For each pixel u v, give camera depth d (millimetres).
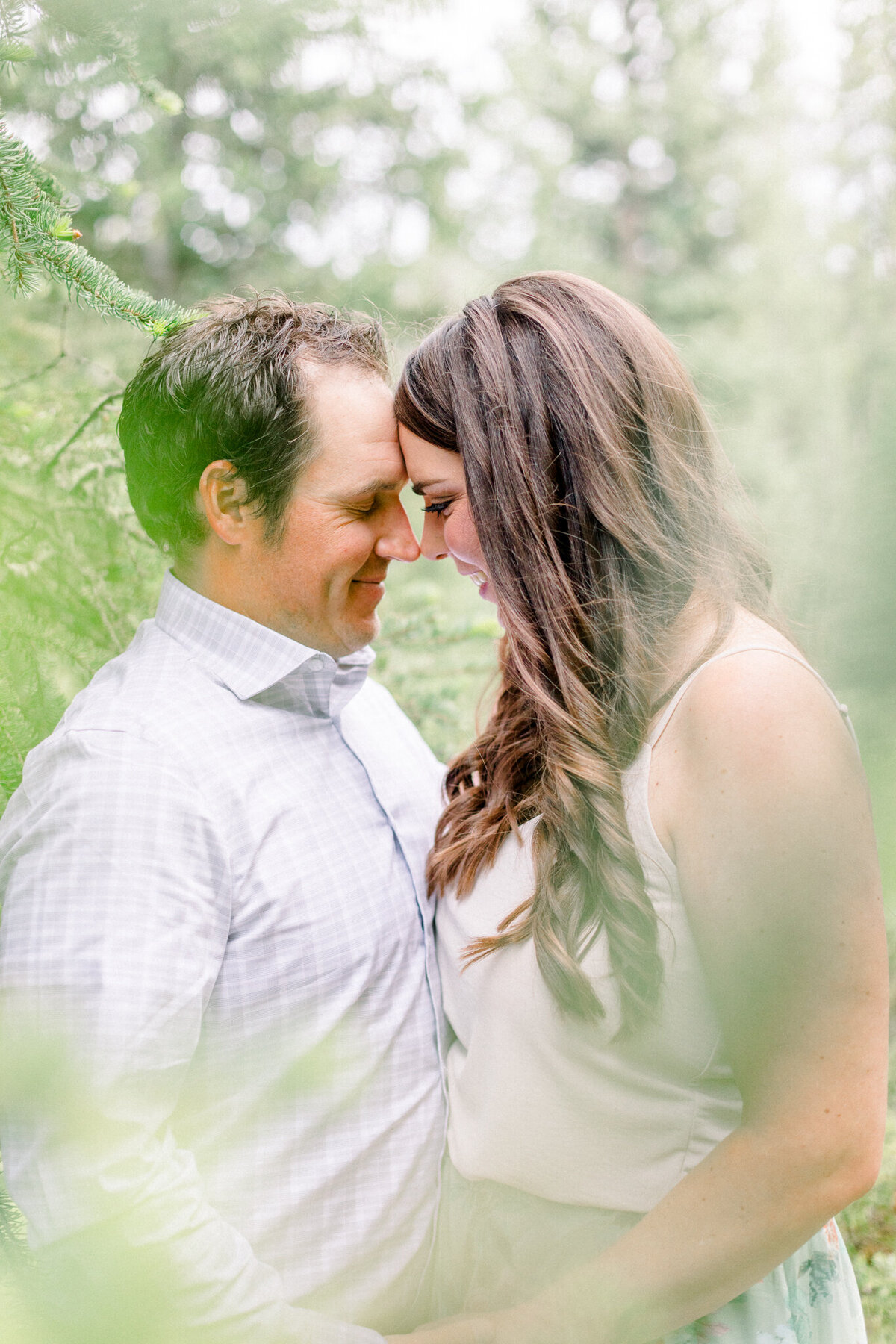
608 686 1083
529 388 1145
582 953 1047
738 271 8367
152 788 1108
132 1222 654
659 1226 976
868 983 896
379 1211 1187
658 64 9500
